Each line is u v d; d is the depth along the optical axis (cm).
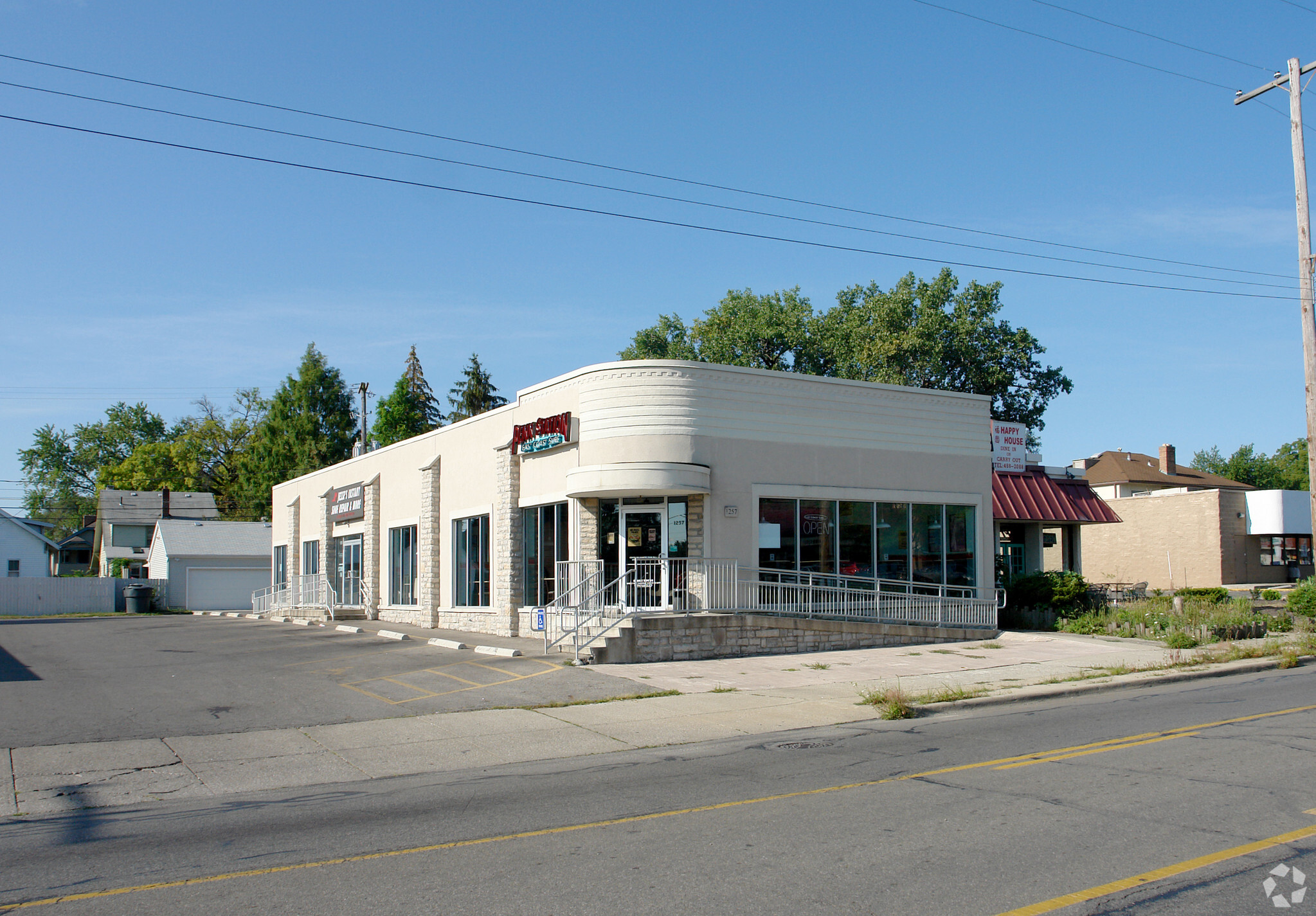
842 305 5041
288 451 7175
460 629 2741
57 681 1673
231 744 1177
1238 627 2188
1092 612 2491
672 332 5316
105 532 6706
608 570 2188
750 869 641
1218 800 795
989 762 981
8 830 827
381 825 798
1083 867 628
